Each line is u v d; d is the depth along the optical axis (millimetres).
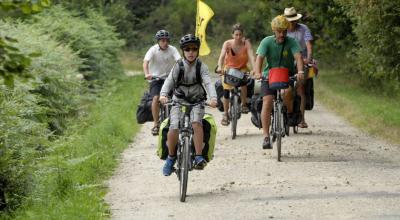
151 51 27219
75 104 33344
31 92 28266
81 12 58031
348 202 17328
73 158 23016
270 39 23500
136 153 26250
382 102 40719
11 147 18562
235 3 102562
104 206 17562
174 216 16641
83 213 16297
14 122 18797
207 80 18719
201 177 21188
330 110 39125
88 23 56250
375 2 32094
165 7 105250
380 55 34156
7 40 10266
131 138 30125
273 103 24125
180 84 18859
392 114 34750
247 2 101438
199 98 19000
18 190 18125
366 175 20828
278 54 23484
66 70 32469
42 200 17812
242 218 16203
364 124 32656
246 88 29000
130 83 56875
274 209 16906
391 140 28234
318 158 24031
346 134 30047
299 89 29391
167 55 27203
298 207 17016
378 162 23250
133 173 22266
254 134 30219
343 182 19781
